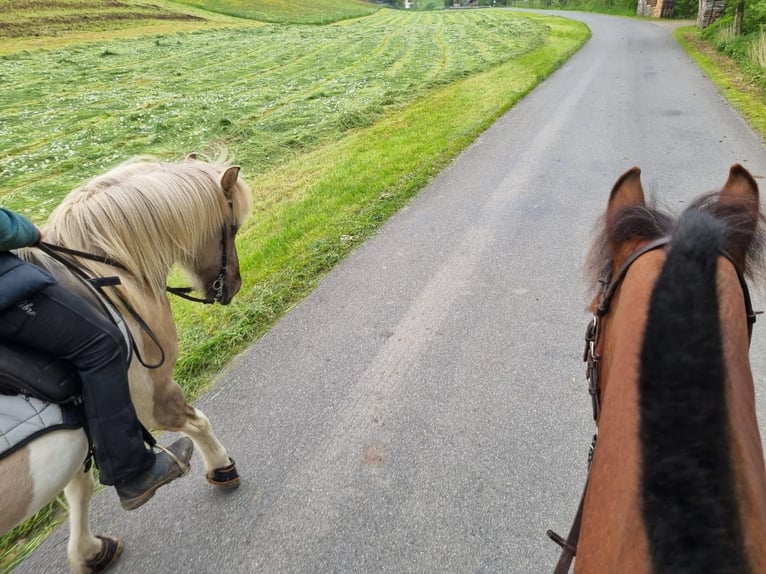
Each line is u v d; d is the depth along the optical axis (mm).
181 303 6055
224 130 14305
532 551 3102
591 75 17688
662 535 1072
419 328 5180
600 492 1396
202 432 3256
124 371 2426
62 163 12305
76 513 2934
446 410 4148
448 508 3385
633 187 2326
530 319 5215
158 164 3049
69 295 2262
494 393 4289
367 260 6594
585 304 5379
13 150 13742
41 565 3143
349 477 3641
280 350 4988
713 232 1307
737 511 1072
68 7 41500
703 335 1201
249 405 4328
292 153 12547
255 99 18516
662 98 13797
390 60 25797
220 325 5434
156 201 2762
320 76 22625
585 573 1308
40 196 10461
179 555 3199
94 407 2318
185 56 29141
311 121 14852
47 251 2422
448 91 16781
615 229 2139
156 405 2918
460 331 5098
